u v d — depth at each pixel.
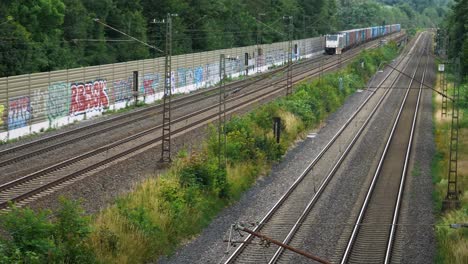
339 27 161.25
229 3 94.25
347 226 25.30
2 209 23.52
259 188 30.88
